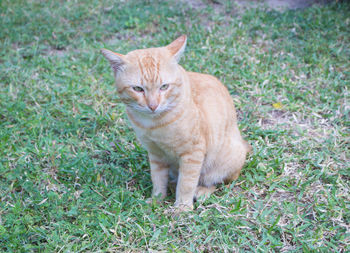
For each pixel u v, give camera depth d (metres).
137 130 1.18
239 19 1.98
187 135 1.16
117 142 1.41
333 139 1.37
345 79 1.59
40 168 1.31
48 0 2.25
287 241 1.15
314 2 2.20
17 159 1.34
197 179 1.21
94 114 1.48
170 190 1.30
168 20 1.99
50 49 1.84
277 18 1.95
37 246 1.13
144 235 1.15
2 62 1.74
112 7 2.16
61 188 1.26
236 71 1.62
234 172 1.28
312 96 1.53
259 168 1.30
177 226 1.17
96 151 1.37
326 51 1.70
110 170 1.32
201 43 1.77
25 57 1.78
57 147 1.37
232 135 1.28
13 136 1.40
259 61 1.66
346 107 1.47
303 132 1.41
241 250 1.12
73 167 1.31
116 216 1.17
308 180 1.27
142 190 1.26
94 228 1.17
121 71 1.15
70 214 1.18
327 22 1.88
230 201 1.22
